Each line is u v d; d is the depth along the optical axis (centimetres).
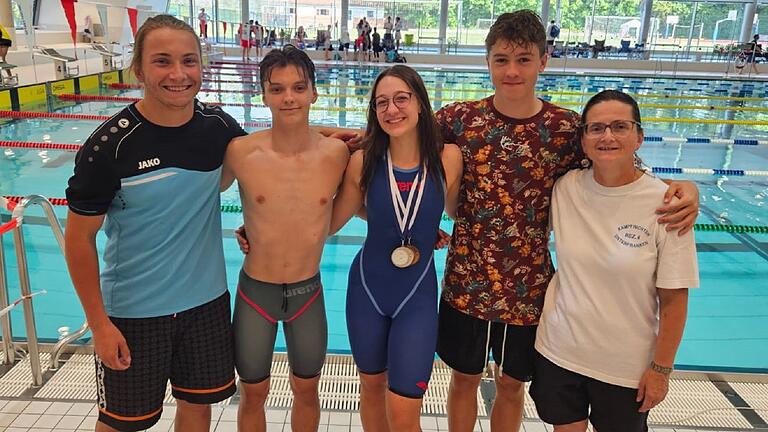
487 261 160
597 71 1490
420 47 1742
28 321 200
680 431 194
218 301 154
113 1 1327
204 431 165
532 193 156
